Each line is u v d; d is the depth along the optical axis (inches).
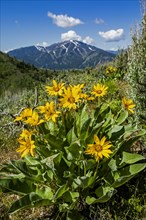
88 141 148.5
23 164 155.9
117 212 147.5
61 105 155.8
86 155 155.0
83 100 170.2
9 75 2415.1
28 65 2918.3
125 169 150.6
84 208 152.5
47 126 167.9
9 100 448.5
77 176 147.3
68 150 144.5
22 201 137.9
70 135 153.6
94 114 169.2
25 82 2127.2
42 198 146.5
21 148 141.1
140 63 208.2
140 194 155.2
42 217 151.8
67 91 155.8
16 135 259.0
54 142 149.4
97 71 588.4
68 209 141.2
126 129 167.9
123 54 545.3
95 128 147.0
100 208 151.7
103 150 134.5
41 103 346.6
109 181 150.3
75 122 157.5
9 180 150.2
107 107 170.9
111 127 164.4
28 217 152.1
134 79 207.5
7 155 228.8
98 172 154.6
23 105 358.0
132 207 148.2
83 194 151.9
